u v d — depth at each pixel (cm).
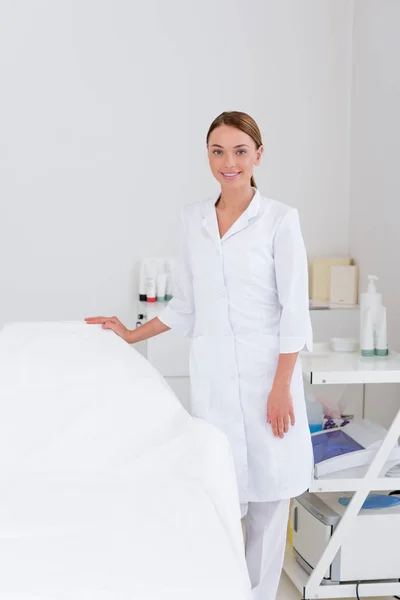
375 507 213
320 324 321
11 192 340
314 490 201
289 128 351
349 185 356
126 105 342
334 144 355
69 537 101
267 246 180
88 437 137
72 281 347
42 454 132
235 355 183
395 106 300
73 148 342
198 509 112
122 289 350
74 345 168
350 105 353
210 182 350
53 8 334
